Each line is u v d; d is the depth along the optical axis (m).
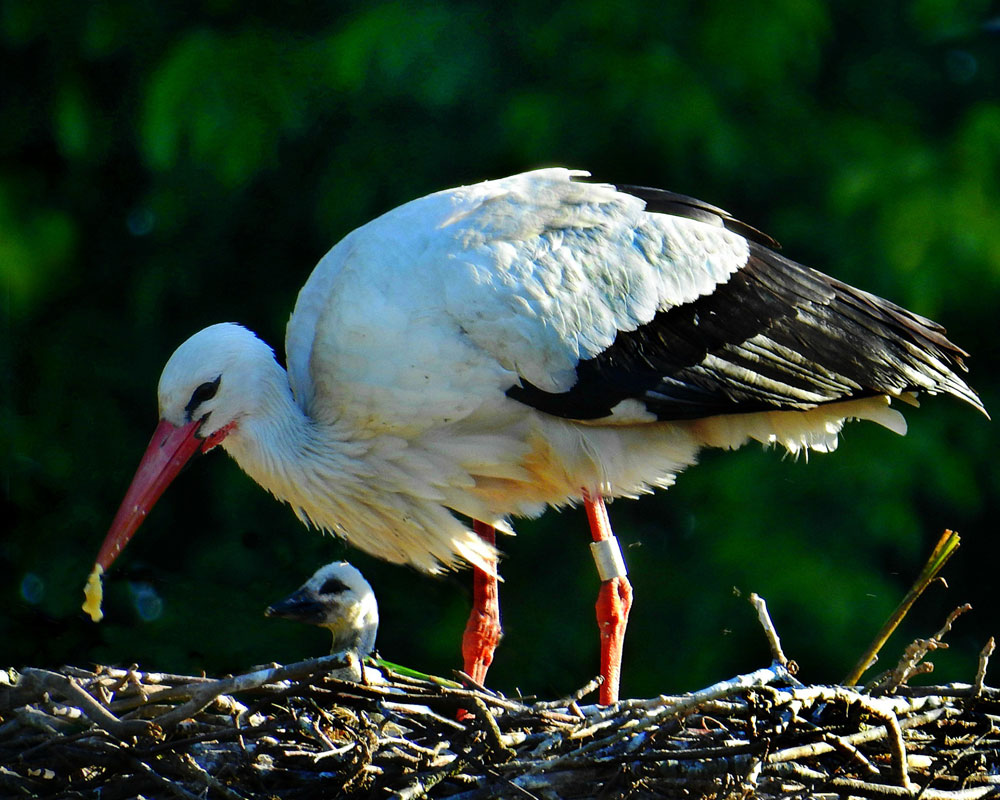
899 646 12.06
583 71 12.20
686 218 9.08
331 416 8.61
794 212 12.44
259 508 12.36
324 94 12.44
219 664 11.26
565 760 6.85
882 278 12.09
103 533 12.55
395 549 8.92
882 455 12.20
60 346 13.28
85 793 6.71
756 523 12.09
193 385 8.46
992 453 12.70
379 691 7.05
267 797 6.80
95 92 13.58
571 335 8.50
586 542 12.80
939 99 13.27
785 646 11.91
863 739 7.14
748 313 8.96
